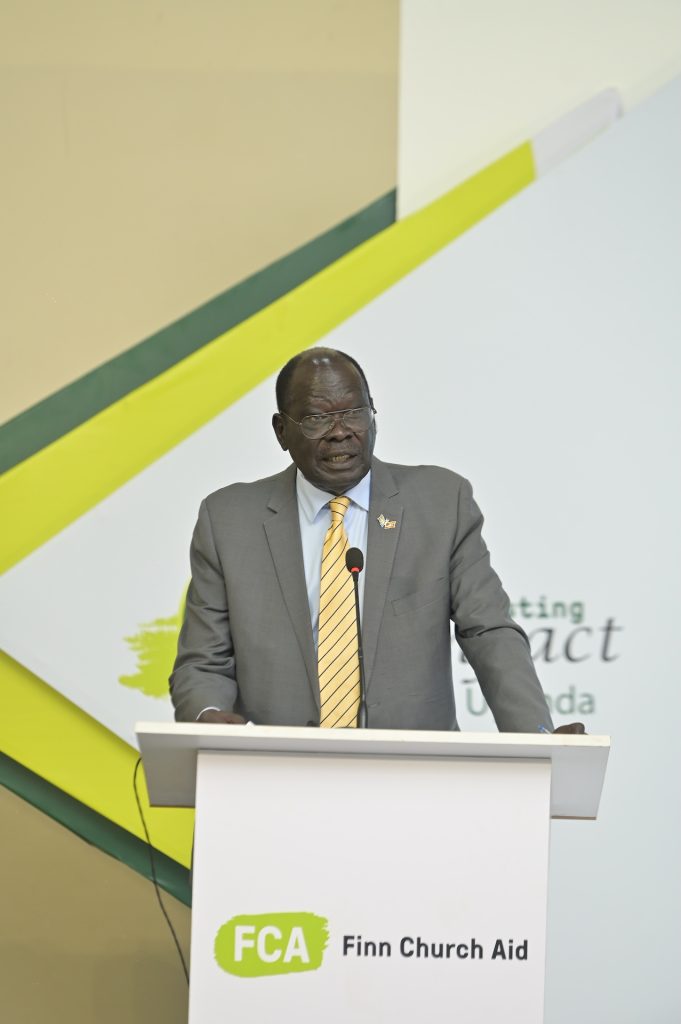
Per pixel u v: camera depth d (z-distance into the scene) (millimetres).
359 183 13727
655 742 12398
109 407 12969
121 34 13781
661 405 12914
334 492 8773
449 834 6441
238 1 13883
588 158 13258
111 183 13570
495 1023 6281
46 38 13719
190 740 6340
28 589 12367
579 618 12578
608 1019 11961
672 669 12516
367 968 6324
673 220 13195
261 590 8680
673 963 12062
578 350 12969
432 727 8422
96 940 12094
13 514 12617
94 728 12367
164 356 13320
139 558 12508
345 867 6402
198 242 13547
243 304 13453
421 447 12797
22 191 13477
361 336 12938
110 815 12180
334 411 8531
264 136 13750
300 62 13867
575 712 12445
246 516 8977
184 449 12680
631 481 12797
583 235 13133
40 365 13219
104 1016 11938
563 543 12688
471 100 13852
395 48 13930
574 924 12094
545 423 12859
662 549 12695
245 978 6305
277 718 8414
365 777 6488
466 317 12977
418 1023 6277
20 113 13594
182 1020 11930
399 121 13812
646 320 13031
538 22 13953
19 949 12039
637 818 12281
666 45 13875
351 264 13180
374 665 8367
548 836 6445
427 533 8758
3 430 13062
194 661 8609
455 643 12289
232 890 6371
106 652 12336
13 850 12227
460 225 13336
